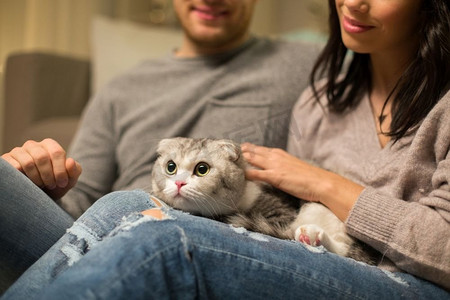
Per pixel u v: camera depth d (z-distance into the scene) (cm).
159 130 150
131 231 79
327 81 134
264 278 82
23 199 94
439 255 87
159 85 162
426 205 93
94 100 166
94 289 69
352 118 126
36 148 104
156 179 112
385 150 109
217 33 157
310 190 109
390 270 98
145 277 73
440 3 103
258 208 113
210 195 106
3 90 214
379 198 98
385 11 105
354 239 106
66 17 255
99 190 150
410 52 116
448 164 92
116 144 158
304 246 92
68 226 102
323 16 247
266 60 158
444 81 105
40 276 80
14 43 242
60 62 220
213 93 150
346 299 84
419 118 105
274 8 302
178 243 78
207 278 80
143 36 234
